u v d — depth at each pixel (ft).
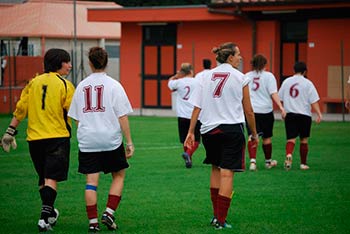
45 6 345.31
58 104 80.28
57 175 79.87
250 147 130.62
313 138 188.03
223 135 79.77
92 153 78.84
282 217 87.56
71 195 105.29
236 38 291.17
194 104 81.71
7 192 107.96
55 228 82.07
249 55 288.30
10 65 293.23
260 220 85.71
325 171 129.39
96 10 308.40
